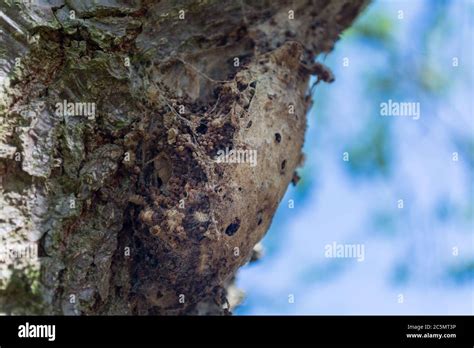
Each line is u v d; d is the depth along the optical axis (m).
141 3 1.01
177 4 1.02
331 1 1.11
